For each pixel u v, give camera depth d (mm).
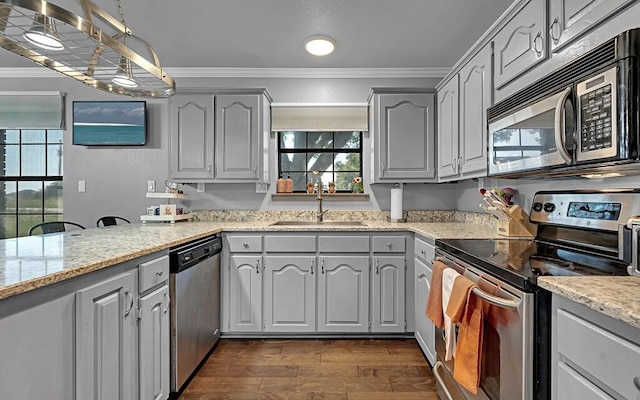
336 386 1936
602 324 760
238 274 2547
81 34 1337
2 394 866
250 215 3186
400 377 2031
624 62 959
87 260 1197
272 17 2289
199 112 2865
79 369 1097
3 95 3146
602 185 1481
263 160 2918
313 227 2539
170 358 1789
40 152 3328
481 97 1994
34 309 950
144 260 1505
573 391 843
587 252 1446
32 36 1338
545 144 1300
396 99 2840
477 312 1212
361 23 2363
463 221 2979
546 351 977
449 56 2904
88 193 3219
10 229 3332
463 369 1237
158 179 3209
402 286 2549
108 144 3170
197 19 2318
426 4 2135
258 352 2357
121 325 1317
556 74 1260
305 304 2545
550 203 1718
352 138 3340
